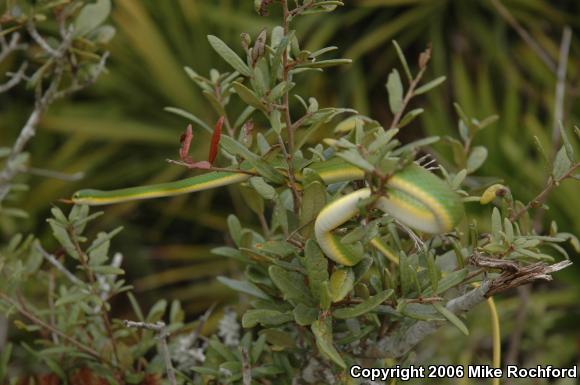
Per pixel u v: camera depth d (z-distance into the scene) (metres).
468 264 1.36
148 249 2.50
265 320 1.33
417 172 1.26
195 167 1.31
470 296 1.32
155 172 2.53
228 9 2.49
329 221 1.28
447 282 1.31
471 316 1.88
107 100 2.54
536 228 1.66
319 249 1.30
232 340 1.53
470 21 2.54
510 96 2.31
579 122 2.22
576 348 1.91
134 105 2.53
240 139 1.34
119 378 1.49
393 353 1.37
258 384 1.42
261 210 1.44
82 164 2.48
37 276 1.57
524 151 2.24
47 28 2.19
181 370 1.51
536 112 2.53
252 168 1.36
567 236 1.42
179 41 2.50
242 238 1.40
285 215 1.34
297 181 1.33
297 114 2.42
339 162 1.33
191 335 1.52
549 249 1.95
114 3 2.47
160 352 1.50
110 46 2.47
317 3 1.30
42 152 2.49
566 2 2.63
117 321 1.47
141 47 2.43
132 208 2.43
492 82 2.59
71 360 1.52
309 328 1.39
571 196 1.97
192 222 2.63
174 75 2.44
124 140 2.51
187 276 2.41
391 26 2.48
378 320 1.38
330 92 2.49
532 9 2.55
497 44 2.48
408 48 2.62
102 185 2.50
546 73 2.44
